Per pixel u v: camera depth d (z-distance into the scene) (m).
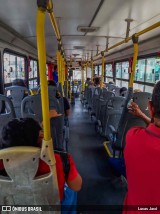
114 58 9.72
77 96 14.92
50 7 1.52
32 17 3.85
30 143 1.12
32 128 1.13
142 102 2.99
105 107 4.31
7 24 4.39
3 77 4.73
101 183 3.25
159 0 2.87
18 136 1.11
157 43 5.17
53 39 6.43
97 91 6.79
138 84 6.86
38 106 2.77
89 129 6.41
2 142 1.14
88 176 3.47
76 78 17.75
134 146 0.97
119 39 6.11
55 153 1.17
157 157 0.87
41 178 1.02
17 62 6.23
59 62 4.40
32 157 0.98
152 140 0.90
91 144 5.04
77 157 4.27
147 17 3.72
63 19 3.99
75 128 6.53
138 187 0.95
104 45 7.68
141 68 6.56
